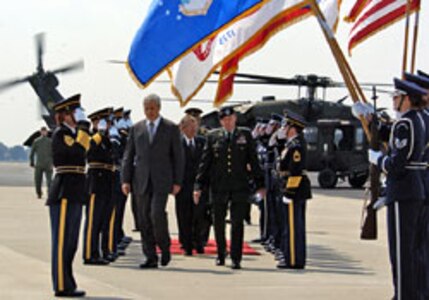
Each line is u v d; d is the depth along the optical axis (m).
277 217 15.09
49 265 12.65
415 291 9.34
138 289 10.92
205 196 15.01
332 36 11.67
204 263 13.78
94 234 13.30
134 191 13.18
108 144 13.27
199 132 19.05
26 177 52.06
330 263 14.08
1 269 12.19
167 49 12.90
